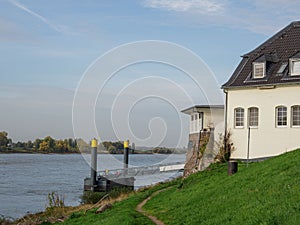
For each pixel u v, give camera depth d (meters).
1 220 27.86
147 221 18.66
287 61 33.97
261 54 35.16
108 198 34.97
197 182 27.41
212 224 15.73
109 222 18.91
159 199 24.66
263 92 33.31
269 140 32.78
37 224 24.66
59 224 22.84
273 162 23.66
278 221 13.79
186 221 17.34
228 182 22.42
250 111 34.06
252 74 34.34
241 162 32.81
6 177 74.31
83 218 22.84
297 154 23.86
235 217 15.61
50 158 170.38
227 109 35.00
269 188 18.12
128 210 21.86
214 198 19.89
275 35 37.50
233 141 34.41
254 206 16.14
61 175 80.25
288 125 32.03
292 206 14.67
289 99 32.09
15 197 46.81
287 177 19.02
